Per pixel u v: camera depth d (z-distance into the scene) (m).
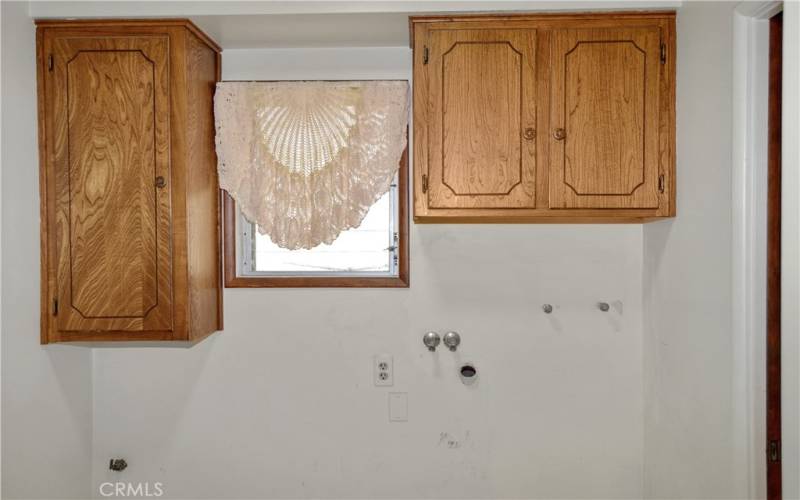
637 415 2.24
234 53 2.24
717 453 1.64
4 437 1.73
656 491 2.11
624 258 2.23
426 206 1.91
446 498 2.28
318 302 2.27
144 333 1.95
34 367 1.89
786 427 1.27
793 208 1.25
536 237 2.24
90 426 2.27
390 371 2.26
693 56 1.77
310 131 2.14
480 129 1.89
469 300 2.25
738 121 1.52
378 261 2.30
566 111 1.89
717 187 1.62
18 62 1.81
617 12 1.87
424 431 2.27
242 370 2.28
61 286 1.93
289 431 2.29
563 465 2.26
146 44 1.91
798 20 1.23
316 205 2.15
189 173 1.95
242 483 2.29
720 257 1.61
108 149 1.92
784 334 1.28
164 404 2.29
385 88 2.13
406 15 1.89
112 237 1.93
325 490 2.29
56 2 1.86
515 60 1.89
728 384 1.57
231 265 2.27
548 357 2.25
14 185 1.78
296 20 1.93
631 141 1.88
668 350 1.98
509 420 2.26
